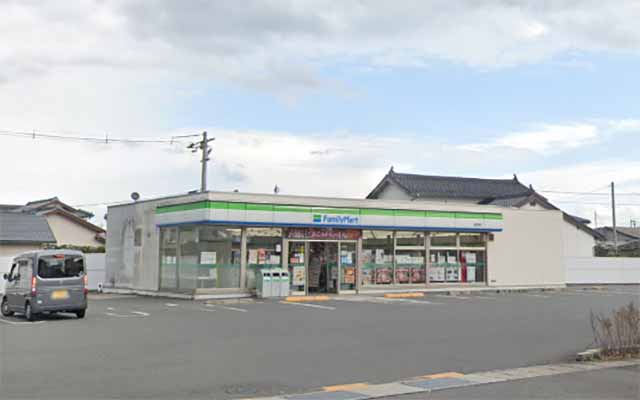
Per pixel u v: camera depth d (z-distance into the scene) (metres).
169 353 11.33
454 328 15.20
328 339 13.20
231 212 24.12
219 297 24.30
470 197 43.16
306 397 8.16
